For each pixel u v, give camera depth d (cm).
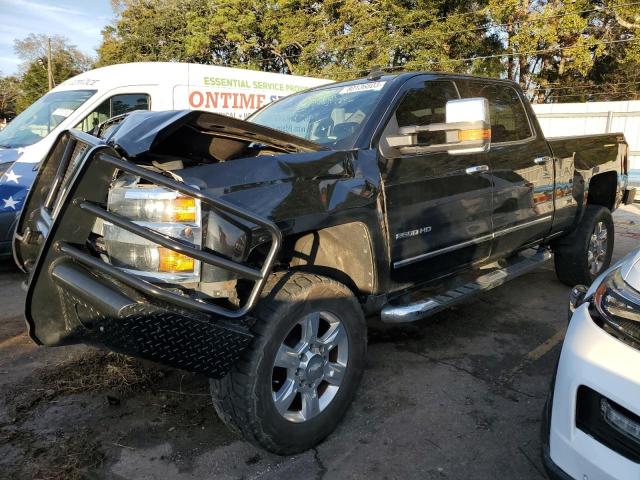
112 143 243
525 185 443
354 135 326
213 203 224
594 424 203
